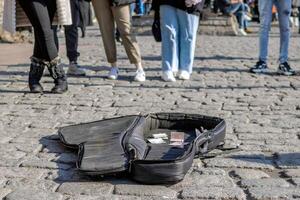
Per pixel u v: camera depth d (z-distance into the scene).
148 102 6.18
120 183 3.61
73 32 7.86
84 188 3.54
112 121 4.64
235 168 3.92
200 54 11.05
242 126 5.08
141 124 4.44
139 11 17.61
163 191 3.47
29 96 6.53
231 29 17.05
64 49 11.98
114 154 3.81
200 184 3.60
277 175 3.79
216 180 3.67
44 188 3.56
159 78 7.77
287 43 8.03
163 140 4.37
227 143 4.52
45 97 6.47
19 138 4.71
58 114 5.63
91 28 20.20
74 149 4.29
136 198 3.38
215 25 17.11
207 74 8.17
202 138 4.05
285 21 7.94
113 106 5.99
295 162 4.04
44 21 6.34
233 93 6.68
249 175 3.77
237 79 7.73
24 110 5.80
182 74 7.63
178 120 4.71
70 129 4.62
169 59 7.49
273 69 8.66
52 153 4.29
